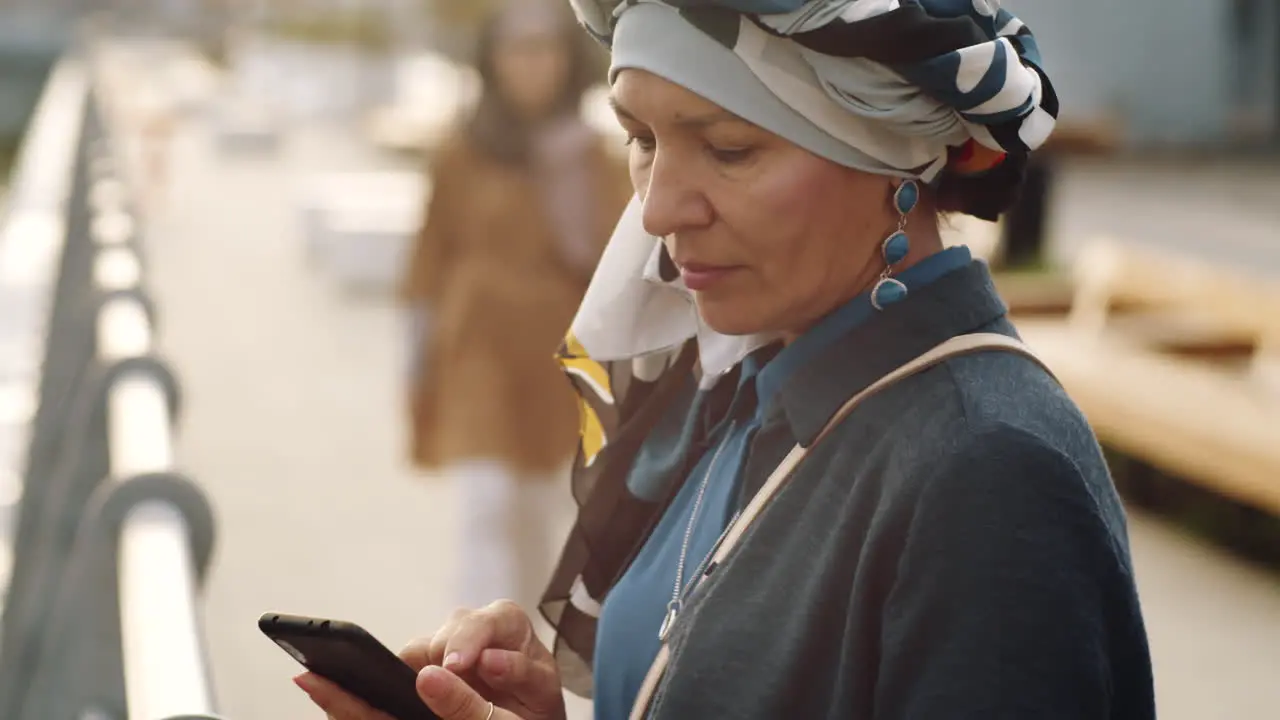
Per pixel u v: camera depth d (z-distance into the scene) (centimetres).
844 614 125
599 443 181
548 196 439
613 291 174
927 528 118
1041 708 112
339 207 1299
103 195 595
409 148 1958
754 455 143
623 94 133
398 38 3203
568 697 298
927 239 138
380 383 895
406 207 1323
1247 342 714
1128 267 805
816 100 127
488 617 171
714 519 151
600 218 441
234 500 662
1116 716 123
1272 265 1380
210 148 2356
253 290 1207
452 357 437
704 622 132
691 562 151
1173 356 712
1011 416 122
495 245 441
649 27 130
